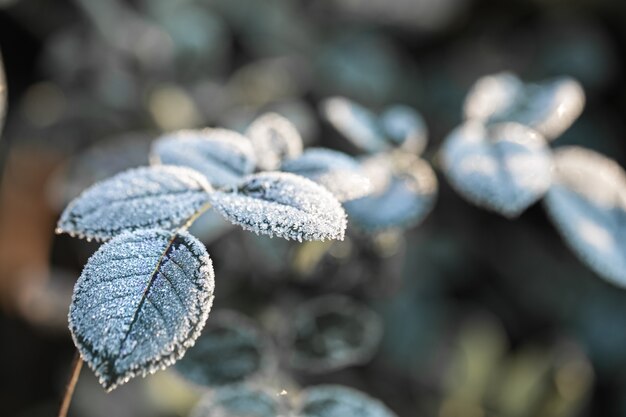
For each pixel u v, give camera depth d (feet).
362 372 2.16
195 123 2.17
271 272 1.52
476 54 2.90
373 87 2.61
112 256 1.09
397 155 1.42
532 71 2.91
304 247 1.45
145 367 1.05
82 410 2.10
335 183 1.23
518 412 2.20
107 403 2.06
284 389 1.45
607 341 2.65
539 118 1.42
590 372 2.59
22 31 2.52
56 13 2.39
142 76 2.26
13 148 2.44
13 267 2.47
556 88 1.45
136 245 1.10
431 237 2.46
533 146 1.35
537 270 2.67
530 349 2.52
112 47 2.29
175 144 1.26
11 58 2.56
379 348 2.21
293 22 2.68
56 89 2.38
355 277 1.51
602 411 2.61
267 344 1.41
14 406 2.38
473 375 2.26
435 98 2.76
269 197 1.14
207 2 2.55
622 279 1.32
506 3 2.96
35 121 2.39
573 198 1.36
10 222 2.45
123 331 1.06
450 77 2.82
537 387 2.23
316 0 2.75
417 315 2.30
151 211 1.15
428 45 2.90
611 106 2.95
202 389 1.38
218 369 1.38
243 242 1.52
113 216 1.14
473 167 1.33
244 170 1.25
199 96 2.25
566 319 2.65
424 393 2.23
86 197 1.15
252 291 1.55
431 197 1.37
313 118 1.98
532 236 2.69
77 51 2.31
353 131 1.43
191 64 2.29
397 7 2.80
